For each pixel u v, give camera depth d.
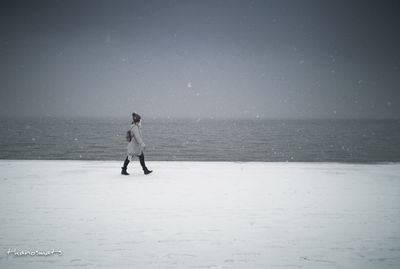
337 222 3.99
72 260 2.78
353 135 82.25
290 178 7.50
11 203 4.90
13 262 2.74
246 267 2.65
